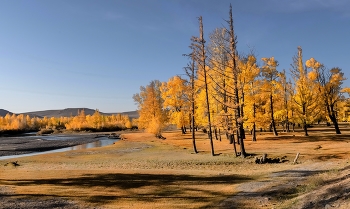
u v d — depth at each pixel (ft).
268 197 35.29
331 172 45.80
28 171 64.18
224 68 85.35
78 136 272.10
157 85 222.69
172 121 156.25
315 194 30.60
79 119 414.62
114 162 78.74
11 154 126.11
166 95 141.08
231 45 76.02
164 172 60.34
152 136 194.18
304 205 27.99
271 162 69.26
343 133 130.82
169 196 39.22
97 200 37.11
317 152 77.66
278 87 124.16
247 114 107.34
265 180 47.78
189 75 91.09
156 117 174.29
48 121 505.66
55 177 54.90
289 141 107.76
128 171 62.39
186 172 60.08
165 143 135.44
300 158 71.46
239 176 53.62
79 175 56.95
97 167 71.15
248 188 41.88
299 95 121.90
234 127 78.48
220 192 40.57
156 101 190.39
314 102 123.13
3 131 330.34
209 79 91.86
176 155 87.86
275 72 124.67
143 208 32.86
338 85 128.47
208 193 40.32
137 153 100.37
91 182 49.57
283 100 136.87
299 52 123.75
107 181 50.42
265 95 112.98
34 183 49.03
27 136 292.81
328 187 32.35
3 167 73.72
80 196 39.24
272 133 157.38
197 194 40.04
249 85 96.63
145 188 44.52
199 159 75.77
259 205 32.22
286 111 130.41
